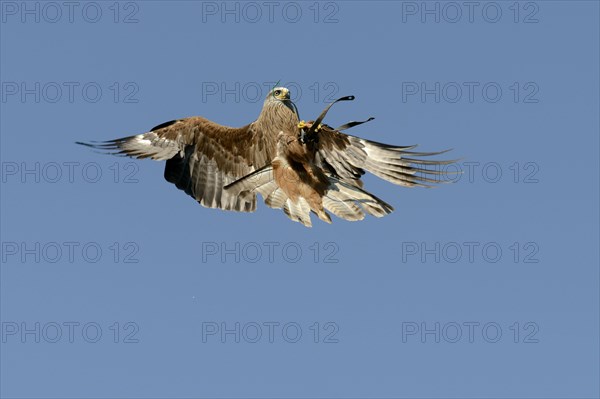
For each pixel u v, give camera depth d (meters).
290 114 16.58
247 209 17.00
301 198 16.27
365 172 16.64
